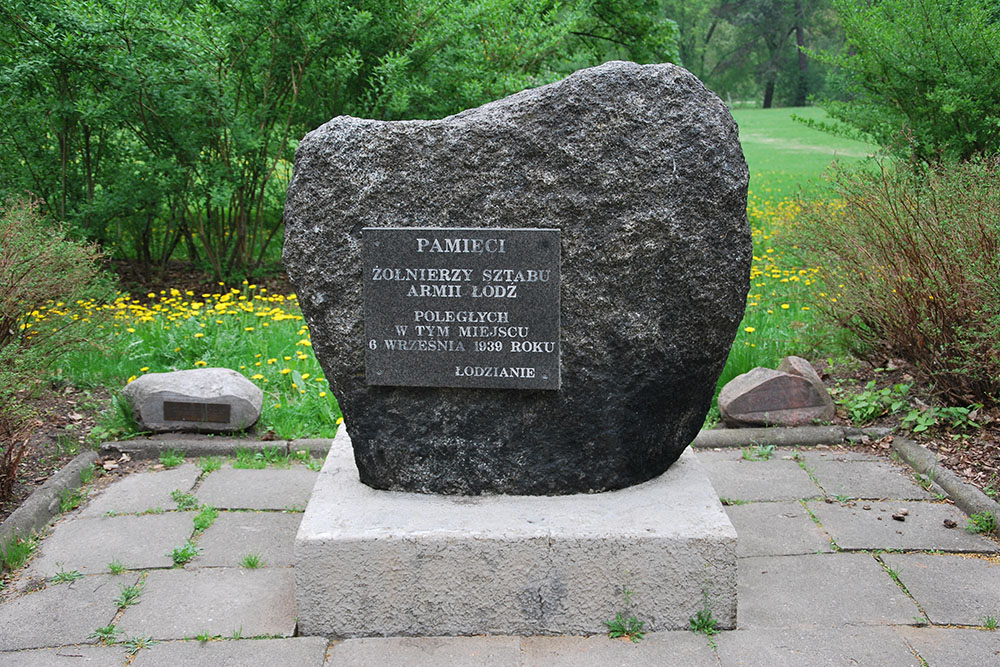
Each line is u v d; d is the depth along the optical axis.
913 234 5.07
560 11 12.80
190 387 5.04
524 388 3.30
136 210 8.66
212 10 8.15
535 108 3.13
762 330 6.41
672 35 14.05
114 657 3.05
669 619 3.17
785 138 30.03
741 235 3.19
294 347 6.32
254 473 4.65
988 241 4.71
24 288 4.84
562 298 3.23
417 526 3.17
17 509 4.05
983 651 2.99
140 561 3.69
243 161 8.87
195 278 9.45
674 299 3.20
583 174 3.13
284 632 3.19
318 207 3.28
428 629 3.19
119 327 6.71
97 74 8.05
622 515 3.23
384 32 8.42
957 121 8.42
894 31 8.45
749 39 49.00
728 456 4.84
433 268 3.25
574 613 3.16
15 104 8.09
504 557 3.13
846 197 5.53
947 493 4.24
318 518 3.25
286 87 8.74
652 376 3.29
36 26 7.50
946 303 4.80
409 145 3.21
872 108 9.19
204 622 3.25
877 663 2.95
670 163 3.10
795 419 5.13
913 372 5.40
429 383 3.33
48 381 5.50
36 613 3.31
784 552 3.72
